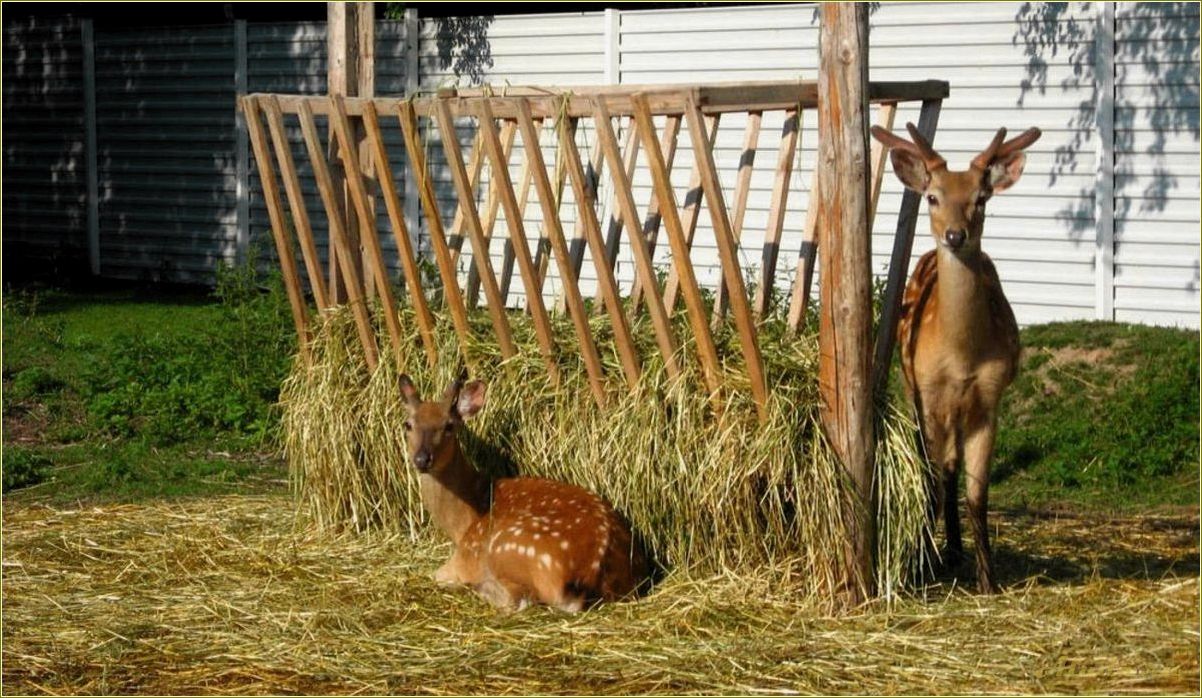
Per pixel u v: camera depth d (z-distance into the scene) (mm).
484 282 6859
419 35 13797
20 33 16656
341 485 7453
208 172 15312
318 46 14445
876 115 11578
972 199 6148
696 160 6020
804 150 11672
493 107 6746
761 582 6180
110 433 9875
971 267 6203
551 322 7016
